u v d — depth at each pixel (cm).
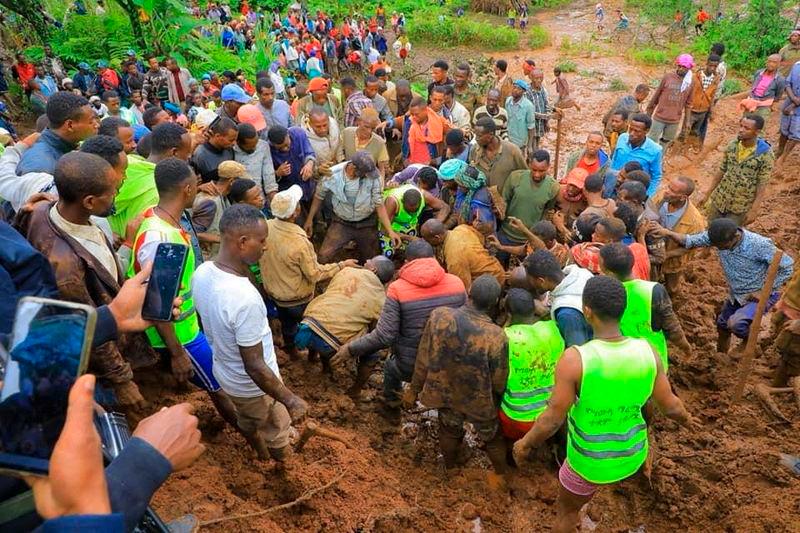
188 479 411
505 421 461
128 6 1775
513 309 460
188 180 395
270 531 382
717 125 1408
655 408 499
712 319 716
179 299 247
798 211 953
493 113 970
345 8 3091
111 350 377
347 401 557
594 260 520
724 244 584
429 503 462
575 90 1814
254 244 358
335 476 447
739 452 498
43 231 340
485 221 646
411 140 849
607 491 481
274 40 2227
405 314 484
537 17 2995
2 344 153
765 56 1912
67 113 430
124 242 465
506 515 459
